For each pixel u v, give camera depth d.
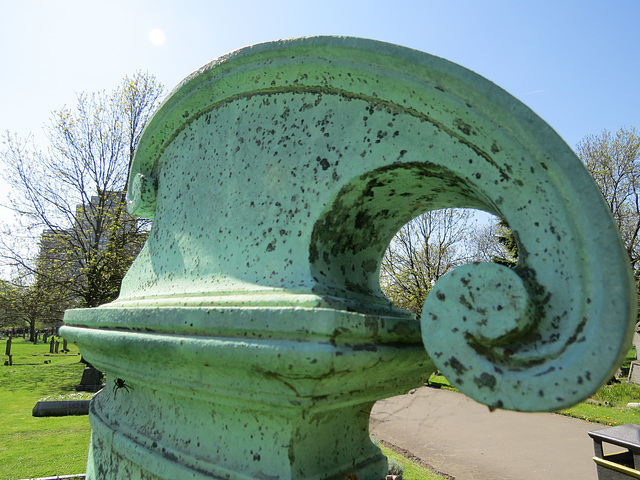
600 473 3.58
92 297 14.12
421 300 15.57
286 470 1.12
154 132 2.05
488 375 0.91
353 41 1.20
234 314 1.15
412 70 1.11
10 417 8.57
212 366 1.17
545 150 0.95
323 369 0.99
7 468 5.26
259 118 1.53
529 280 0.96
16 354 28.17
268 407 1.13
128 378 1.66
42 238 15.17
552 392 0.84
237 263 1.42
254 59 1.46
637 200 16.44
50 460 5.58
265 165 1.45
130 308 1.53
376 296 1.53
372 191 1.31
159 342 1.29
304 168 1.35
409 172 1.21
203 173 1.73
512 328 0.89
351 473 1.29
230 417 1.28
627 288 0.83
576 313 0.88
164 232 1.95
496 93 1.00
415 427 8.29
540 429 8.11
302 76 1.38
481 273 0.95
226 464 1.23
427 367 1.42
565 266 0.92
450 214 16.64
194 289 1.53
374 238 1.55
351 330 1.04
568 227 0.92
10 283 14.59
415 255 16.28
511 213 1.01
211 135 1.74
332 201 1.26
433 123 1.14
